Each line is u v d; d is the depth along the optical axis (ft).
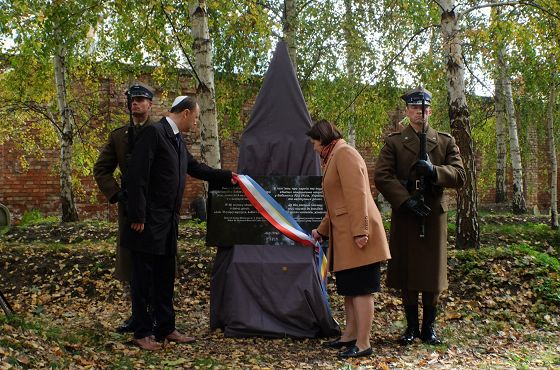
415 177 16.28
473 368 13.58
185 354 14.73
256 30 28.22
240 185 17.15
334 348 15.71
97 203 48.52
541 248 33.06
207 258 25.26
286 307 16.79
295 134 17.95
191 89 48.21
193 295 22.58
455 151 16.80
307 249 17.30
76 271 24.62
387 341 16.40
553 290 21.72
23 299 22.30
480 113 56.70
